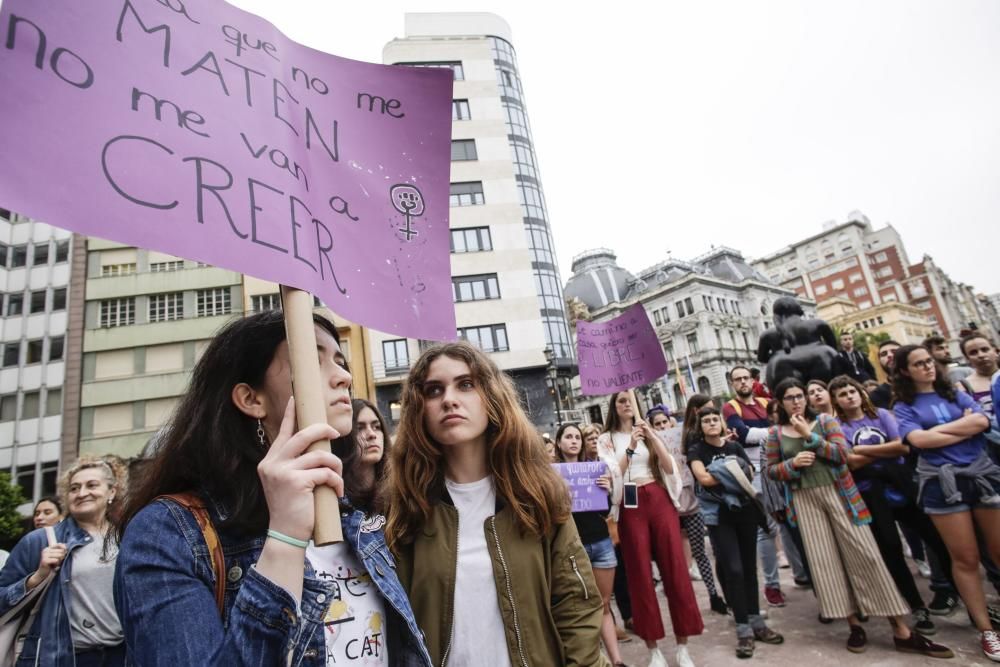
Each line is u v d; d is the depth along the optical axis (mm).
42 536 2668
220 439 1115
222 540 1046
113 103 1053
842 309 70875
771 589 4855
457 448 1986
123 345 21359
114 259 22438
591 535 3746
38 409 20797
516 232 27094
